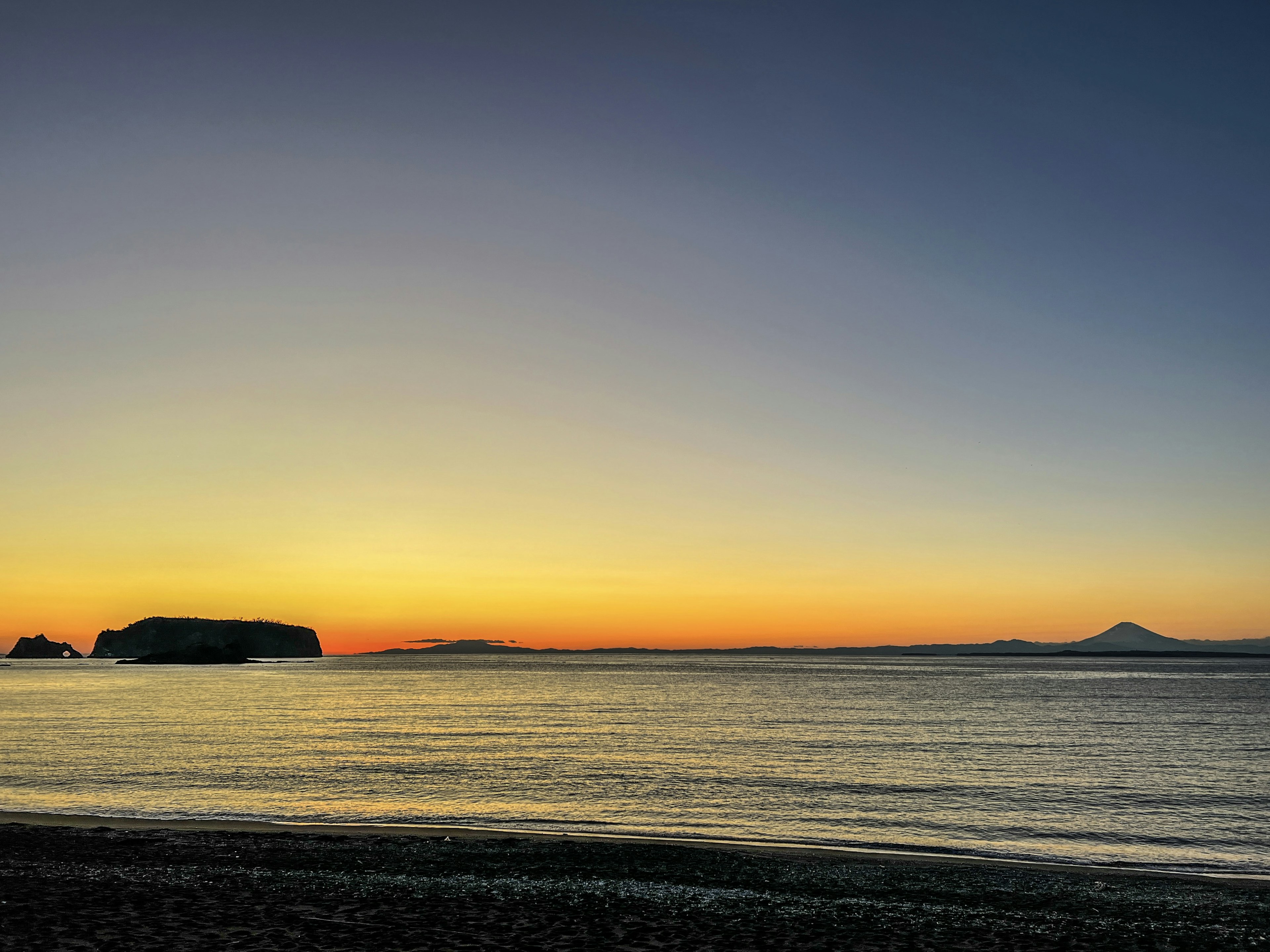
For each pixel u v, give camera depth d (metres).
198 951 13.70
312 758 48.41
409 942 14.54
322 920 15.94
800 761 48.53
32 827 26.22
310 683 163.62
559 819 31.70
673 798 36.47
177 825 28.02
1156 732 66.62
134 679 181.62
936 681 177.38
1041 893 19.94
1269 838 29.45
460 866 21.80
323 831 27.67
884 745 56.25
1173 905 18.80
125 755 48.88
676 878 21.03
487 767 45.22
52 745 53.75
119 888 18.33
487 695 121.25
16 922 15.21
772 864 23.22
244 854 22.64
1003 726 71.00
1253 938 15.97
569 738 60.41
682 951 14.39
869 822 31.92
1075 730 67.50
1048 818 32.62
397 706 94.62
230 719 75.44
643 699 110.00
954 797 36.97
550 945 14.55
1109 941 15.59
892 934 15.81
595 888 19.41
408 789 38.09
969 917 17.41
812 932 15.84
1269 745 57.38
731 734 63.78
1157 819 32.66
